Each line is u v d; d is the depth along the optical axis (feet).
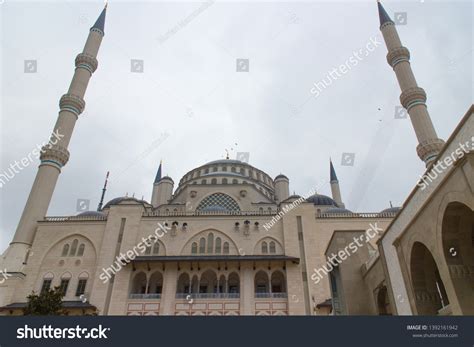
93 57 220.23
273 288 170.19
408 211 76.95
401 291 78.43
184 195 227.40
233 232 179.93
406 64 183.83
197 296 156.87
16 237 175.22
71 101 203.92
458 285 59.52
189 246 176.45
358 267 99.40
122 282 160.76
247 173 265.75
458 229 62.39
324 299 157.69
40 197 185.37
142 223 182.50
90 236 179.32
